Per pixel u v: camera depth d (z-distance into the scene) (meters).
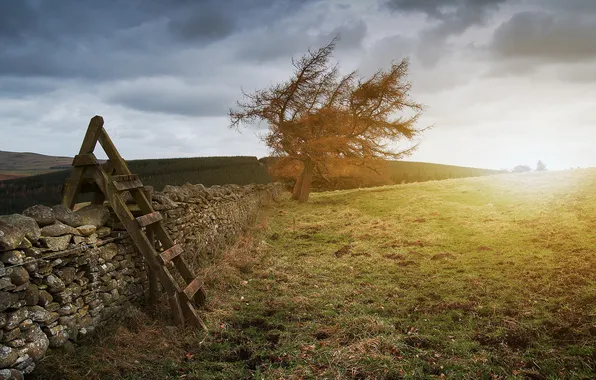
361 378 4.92
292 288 8.64
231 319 6.81
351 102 28.09
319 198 29.08
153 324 6.19
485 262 9.92
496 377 4.84
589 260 8.98
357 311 7.15
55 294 5.06
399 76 27.70
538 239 11.59
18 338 4.41
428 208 18.88
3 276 4.31
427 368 5.10
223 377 4.97
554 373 4.86
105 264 6.07
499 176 27.70
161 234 6.95
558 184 20.83
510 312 6.73
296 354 5.52
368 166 30.31
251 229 15.77
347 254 11.63
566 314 6.37
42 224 5.16
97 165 6.22
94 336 5.55
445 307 7.14
